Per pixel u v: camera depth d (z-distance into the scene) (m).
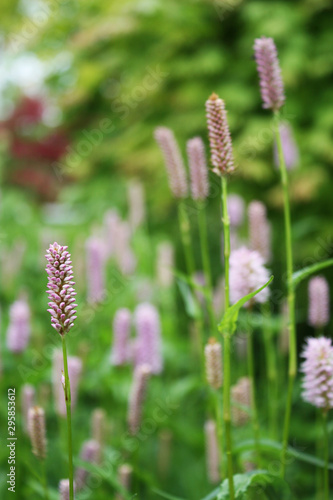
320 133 2.01
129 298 1.46
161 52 2.20
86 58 2.28
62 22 2.17
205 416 1.32
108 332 1.22
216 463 1.00
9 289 1.54
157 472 1.20
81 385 1.18
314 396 0.86
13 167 2.69
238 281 0.93
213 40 2.22
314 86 2.13
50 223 2.04
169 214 2.24
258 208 1.07
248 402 1.01
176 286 1.93
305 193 1.93
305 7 2.10
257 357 1.70
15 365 1.16
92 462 1.00
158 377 1.29
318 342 0.86
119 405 1.23
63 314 0.71
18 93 2.82
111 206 2.21
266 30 2.07
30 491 1.02
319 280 1.02
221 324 0.78
